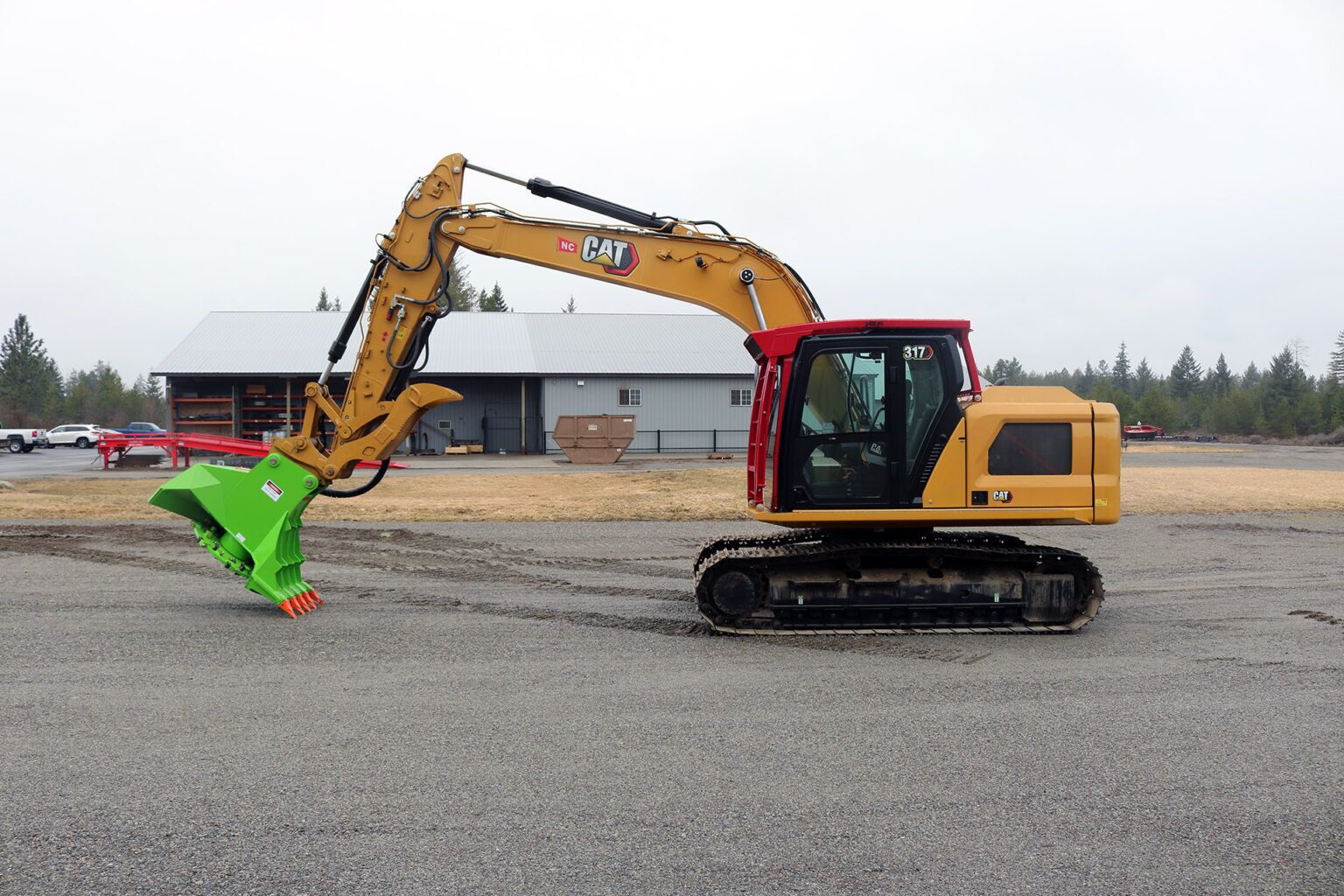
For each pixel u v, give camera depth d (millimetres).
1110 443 8609
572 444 35156
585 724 6016
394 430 9602
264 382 42031
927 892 3957
